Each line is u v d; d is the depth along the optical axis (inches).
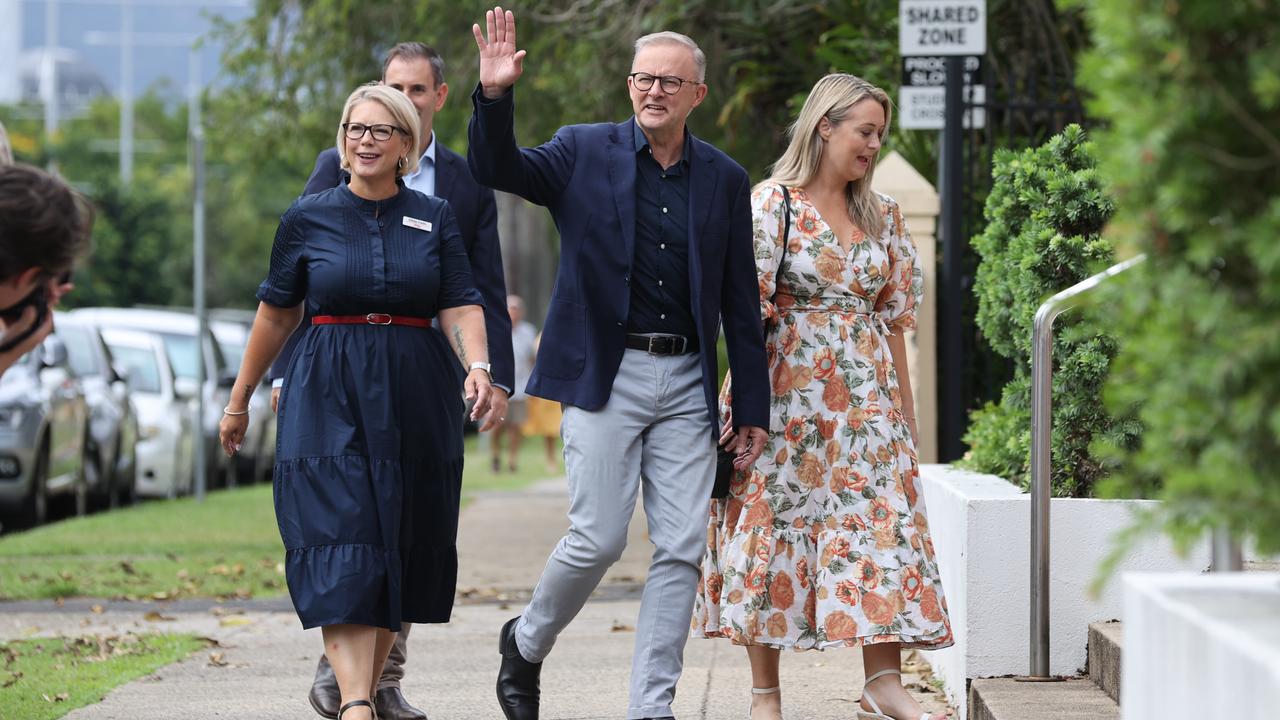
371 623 484.7
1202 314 238.2
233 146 1569.9
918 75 843.4
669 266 489.1
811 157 516.1
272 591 983.0
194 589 984.3
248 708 603.8
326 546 486.6
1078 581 526.3
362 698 482.3
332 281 502.6
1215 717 242.1
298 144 1509.6
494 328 586.2
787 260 510.0
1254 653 224.5
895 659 520.4
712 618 521.7
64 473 1435.8
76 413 1475.1
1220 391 239.9
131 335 1911.9
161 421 1802.4
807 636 505.0
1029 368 620.7
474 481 2174.0
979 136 956.0
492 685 653.9
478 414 507.2
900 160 840.3
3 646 761.0
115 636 789.9
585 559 487.2
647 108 483.8
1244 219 242.4
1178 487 240.8
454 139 1488.7
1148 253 253.0
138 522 1422.2
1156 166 241.9
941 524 607.2
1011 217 630.5
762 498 505.4
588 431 485.1
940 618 505.0
